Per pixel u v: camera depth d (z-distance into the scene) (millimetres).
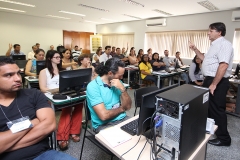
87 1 4934
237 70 3977
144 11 6008
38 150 1140
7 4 5668
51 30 8836
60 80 1816
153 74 4625
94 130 1586
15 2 5383
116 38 9336
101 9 5918
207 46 6141
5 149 977
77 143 2148
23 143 1050
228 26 5535
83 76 2004
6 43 7609
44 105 1263
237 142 2250
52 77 2307
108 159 1841
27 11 6895
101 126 1557
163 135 888
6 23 7453
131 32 8477
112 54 7062
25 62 4629
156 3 4875
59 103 1813
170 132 852
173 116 823
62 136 1989
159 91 1056
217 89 1939
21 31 7926
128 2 4902
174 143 843
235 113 3215
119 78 1557
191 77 3920
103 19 8227
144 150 1003
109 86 1570
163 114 865
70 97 1933
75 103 1991
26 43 8164
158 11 5938
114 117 1566
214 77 1908
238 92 3117
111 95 1574
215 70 1908
